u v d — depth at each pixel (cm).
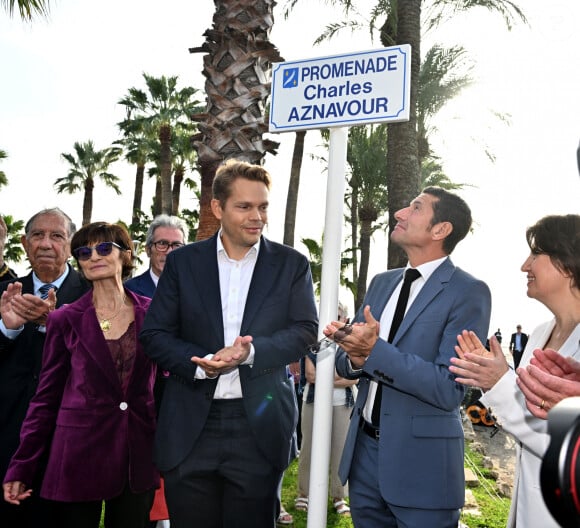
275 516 257
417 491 233
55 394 268
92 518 261
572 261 211
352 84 250
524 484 212
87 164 3841
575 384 156
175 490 247
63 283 329
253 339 240
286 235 2459
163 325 254
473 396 1090
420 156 1803
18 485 259
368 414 259
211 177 614
